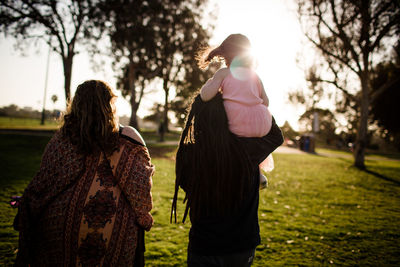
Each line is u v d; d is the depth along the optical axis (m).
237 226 1.44
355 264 3.49
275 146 1.61
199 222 1.46
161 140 24.80
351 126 47.50
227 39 1.62
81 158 1.52
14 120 50.31
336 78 14.90
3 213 4.29
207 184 1.42
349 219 5.52
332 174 12.08
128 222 1.55
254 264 3.36
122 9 21.22
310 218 5.43
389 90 32.44
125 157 1.57
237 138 1.47
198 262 1.45
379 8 12.82
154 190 6.78
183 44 26.38
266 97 1.65
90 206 1.46
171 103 47.78
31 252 1.50
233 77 1.52
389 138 46.47
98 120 1.55
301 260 3.53
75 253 1.44
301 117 44.91
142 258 1.67
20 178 6.79
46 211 1.48
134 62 26.70
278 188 8.42
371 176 11.91
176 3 24.53
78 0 19.50
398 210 6.55
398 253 3.88
